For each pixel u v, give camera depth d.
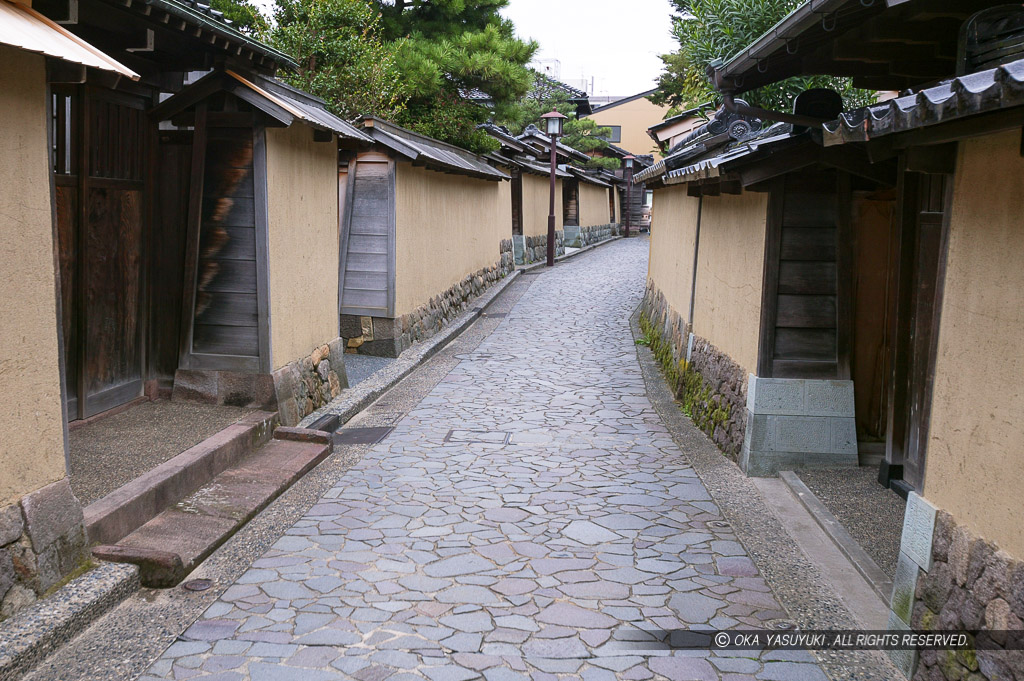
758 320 7.01
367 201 11.82
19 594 3.93
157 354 7.60
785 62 5.89
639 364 12.20
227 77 7.04
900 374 6.21
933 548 3.68
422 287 13.44
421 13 19.92
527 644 4.00
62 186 6.08
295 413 7.90
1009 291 3.16
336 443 7.77
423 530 5.54
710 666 3.83
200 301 7.46
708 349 8.85
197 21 5.96
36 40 3.80
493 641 4.03
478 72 18.00
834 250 6.76
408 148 11.58
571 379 11.08
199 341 7.50
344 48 14.62
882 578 4.65
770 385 6.85
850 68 5.93
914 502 3.90
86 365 6.50
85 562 4.43
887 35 4.88
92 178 6.40
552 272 24.50
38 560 4.05
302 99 8.78
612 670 3.78
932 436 3.78
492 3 20.03
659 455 7.52
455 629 4.14
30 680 3.58
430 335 13.70
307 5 14.84
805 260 6.80
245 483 6.13
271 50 7.34
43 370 4.19
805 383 6.82
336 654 3.87
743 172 6.64
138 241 7.20
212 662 3.79
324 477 6.70
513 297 19.20
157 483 5.31
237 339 7.46
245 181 7.31
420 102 18.95
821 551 5.19
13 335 3.97
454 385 10.59
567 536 5.46
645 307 16.61
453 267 15.92
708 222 9.30
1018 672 2.95
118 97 6.73
